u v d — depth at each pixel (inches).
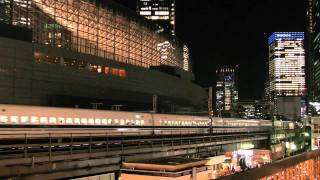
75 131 2038.6
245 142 3513.8
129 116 2456.9
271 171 921.5
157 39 5964.6
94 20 4510.3
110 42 4753.9
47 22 3907.5
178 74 6156.5
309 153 1257.4
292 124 4985.2
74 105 3887.8
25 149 1322.6
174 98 5718.5
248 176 790.5
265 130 4244.6
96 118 2203.5
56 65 3676.2
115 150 1689.2
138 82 4822.8
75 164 1461.6
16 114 1761.8
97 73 4170.8
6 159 1231.5
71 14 4197.8
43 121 1881.2
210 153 2696.9
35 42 3671.3
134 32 5241.1
